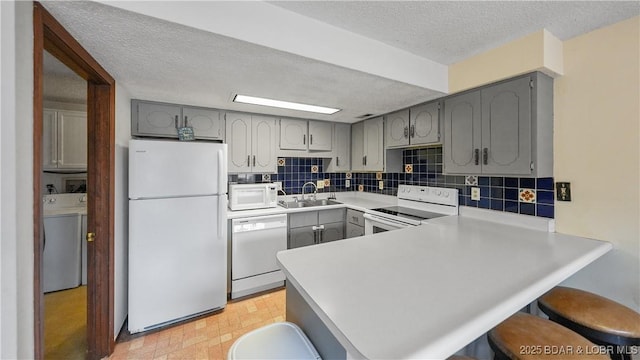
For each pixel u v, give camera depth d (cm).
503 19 138
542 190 175
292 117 293
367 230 262
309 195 333
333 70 157
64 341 182
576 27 147
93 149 160
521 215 185
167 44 126
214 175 210
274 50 132
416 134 240
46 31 102
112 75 164
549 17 136
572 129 159
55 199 269
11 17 81
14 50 82
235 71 160
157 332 190
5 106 80
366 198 347
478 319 73
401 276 102
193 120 240
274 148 283
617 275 144
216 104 238
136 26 110
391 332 67
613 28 143
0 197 79
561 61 160
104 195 161
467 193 224
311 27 139
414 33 153
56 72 197
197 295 206
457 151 200
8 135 81
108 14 101
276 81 176
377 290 90
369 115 286
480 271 106
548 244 143
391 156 283
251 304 231
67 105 270
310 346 95
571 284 161
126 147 198
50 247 249
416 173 273
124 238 193
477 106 186
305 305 108
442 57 185
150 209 188
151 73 162
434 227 184
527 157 159
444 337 65
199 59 143
